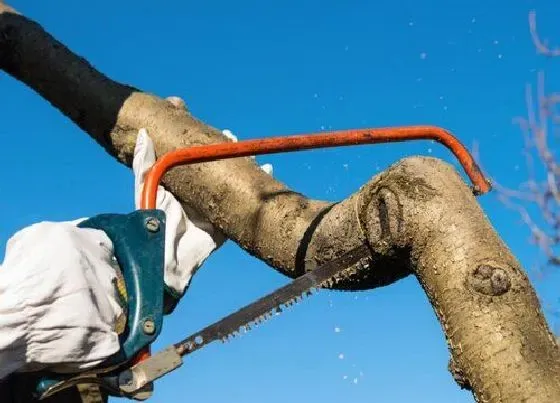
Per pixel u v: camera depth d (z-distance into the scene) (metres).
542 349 1.91
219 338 2.09
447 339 2.02
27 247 1.83
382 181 2.19
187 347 2.04
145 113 2.95
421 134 2.39
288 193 2.61
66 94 3.09
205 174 2.71
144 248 2.07
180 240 2.55
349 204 2.30
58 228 1.89
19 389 1.90
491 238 2.05
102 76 3.09
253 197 2.63
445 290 2.02
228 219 2.67
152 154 2.73
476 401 1.93
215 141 2.87
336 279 2.27
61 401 1.93
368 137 2.36
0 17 3.21
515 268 2.01
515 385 1.86
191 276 2.52
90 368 1.86
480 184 2.34
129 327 1.97
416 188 2.12
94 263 1.93
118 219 2.10
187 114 2.99
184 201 2.76
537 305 1.99
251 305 2.16
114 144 3.01
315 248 2.39
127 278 2.02
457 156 2.39
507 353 1.90
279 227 2.52
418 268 2.11
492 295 1.96
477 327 1.94
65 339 1.80
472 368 1.94
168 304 2.46
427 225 2.08
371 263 2.23
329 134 2.35
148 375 1.94
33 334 1.78
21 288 1.77
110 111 2.99
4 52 3.19
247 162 2.74
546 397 1.83
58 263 1.82
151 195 2.21
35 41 3.14
